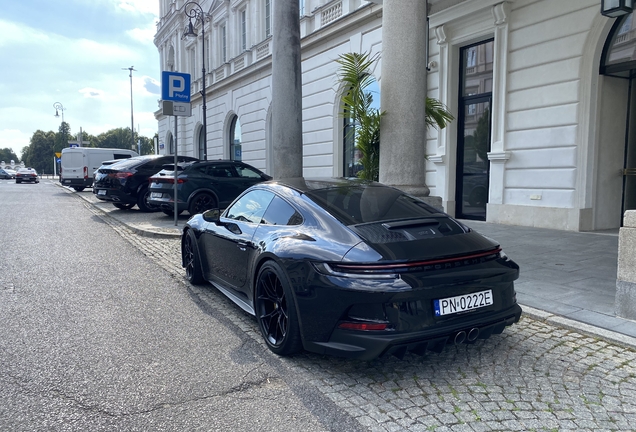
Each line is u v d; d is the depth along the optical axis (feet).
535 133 30.83
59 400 9.41
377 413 8.94
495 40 32.86
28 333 13.09
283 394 9.71
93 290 17.61
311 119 55.16
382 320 9.48
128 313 14.97
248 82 72.74
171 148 119.34
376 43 44.09
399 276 9.51
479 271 10.28
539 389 9.80
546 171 30.30
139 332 13.29
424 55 20.02
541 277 18.02
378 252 9.84
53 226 35.29
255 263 12.48
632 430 8.30
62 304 15.80
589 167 28.43
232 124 82.69
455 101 37.45
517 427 8.39
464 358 11.37
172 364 11.15
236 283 14.46
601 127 28.55
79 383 10.14
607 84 28.40
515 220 32.30
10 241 28.19
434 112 22.81
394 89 19.85
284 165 26.48
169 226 33.68
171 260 23.20
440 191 38.52
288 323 10.98
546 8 29.63
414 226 11.27
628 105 29.48
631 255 13.09
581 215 28.55
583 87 28.07
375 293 9.42
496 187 33.58
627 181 30.09
